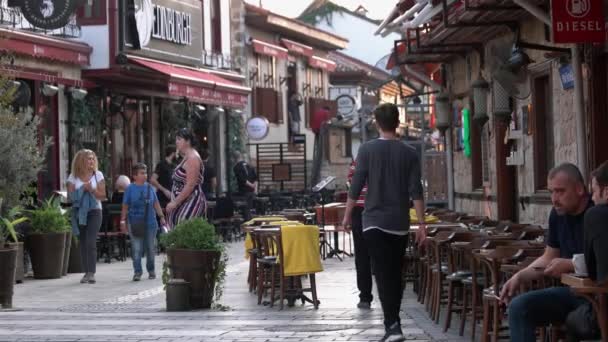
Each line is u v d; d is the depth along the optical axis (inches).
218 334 585.0
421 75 1190.9
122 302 757.3
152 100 1534.2
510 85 850.8
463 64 1113.4
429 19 940.6
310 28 2255.2
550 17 651.5
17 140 874.8
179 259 700.7
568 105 756.6
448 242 597.3
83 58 1318.9
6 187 868.6
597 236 354.9
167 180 1203.2
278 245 685.3
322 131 2287.2
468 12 789.2
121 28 1364.4
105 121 1384.1
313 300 695.7
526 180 885.2
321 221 1142.3
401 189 529.3
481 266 576.1
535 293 386.0
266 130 1856.5
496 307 487.5
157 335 586.6
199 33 1648.6
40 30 1262.3
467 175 1136.2
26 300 779.4
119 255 1151.0
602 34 623.5
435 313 615.2
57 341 570.9
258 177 1961.1
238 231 1520.7
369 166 530.3
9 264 726.5
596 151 701.3
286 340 559.8
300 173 2149.4
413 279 802.8
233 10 1910.7
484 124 1008.2
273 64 2092.8
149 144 1526.8
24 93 1168.2
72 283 904.9
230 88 1561.3
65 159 1298.0
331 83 2687.0
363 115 1860.2
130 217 924.6
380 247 526.3
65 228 960.9
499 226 669.3
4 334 597.6
